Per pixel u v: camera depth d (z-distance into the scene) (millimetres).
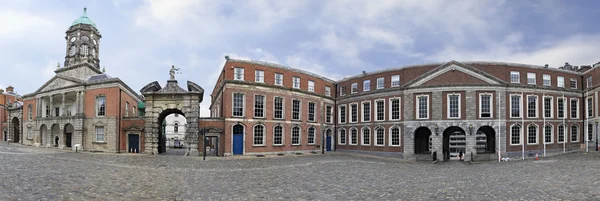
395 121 44938
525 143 41344
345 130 52156
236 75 42094
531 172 23516
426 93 42469
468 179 20391
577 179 18922
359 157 42250
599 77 42219
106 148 43469
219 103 48625
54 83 49281
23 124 55469
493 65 42250
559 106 43875
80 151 43500
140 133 42906
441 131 41156
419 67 44625
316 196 14539
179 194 14531
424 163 36344
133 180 18344
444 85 41438
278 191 15695
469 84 40625
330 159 36906
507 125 40625
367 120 48750
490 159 39594
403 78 45594
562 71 44438
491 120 40094
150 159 33594
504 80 41906
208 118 41125
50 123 48812
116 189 15227
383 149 45969
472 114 40312
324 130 51312
